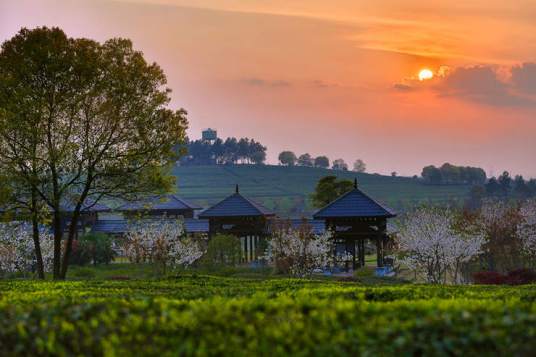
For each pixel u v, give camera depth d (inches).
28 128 1492.4
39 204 1644.9
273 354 426.9
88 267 2507.4
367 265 2787.9
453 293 754.8
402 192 7746.1
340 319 487.8
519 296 721.0
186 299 680.4
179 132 1651.1
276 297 675.4
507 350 416.5
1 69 1558.8
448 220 2098.9
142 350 446.9
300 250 2164.1
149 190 1667.1
